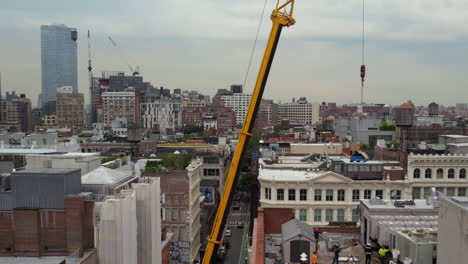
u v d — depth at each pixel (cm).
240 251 11794
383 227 3600
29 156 6594
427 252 3016
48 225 4394
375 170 8869
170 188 9806
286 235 3747
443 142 13438
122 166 7181
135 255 4859
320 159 11881
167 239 7188
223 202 4547
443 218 2453
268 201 8456
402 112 11762
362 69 9638
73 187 4581
